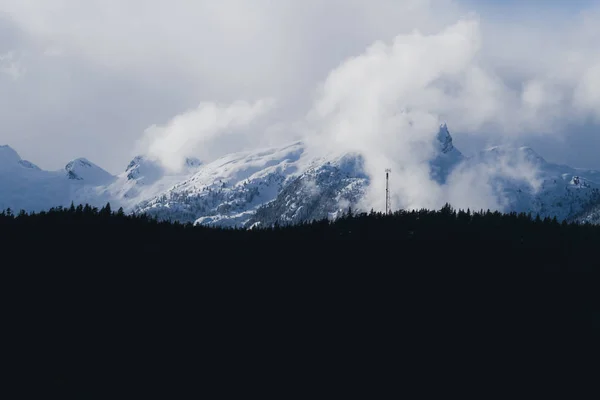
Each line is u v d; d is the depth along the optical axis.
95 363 196.75
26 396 178.38
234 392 192.38
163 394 187.62
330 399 192.88
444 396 196.75
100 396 183.62
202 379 196.12
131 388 188.38
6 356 193.25
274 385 197.00
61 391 182.25
